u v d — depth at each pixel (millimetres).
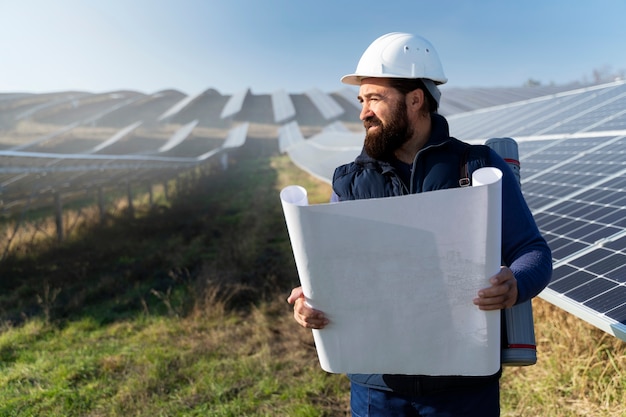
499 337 1703
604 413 3604
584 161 6316
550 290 3600
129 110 55281
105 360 5559
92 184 14898
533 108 12672
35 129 40938
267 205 17172
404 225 1595
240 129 41938
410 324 1711
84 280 9070
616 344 4105
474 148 1909
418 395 1955
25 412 4602
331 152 20641
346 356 1817
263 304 7082
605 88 11062
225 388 4863
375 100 1929
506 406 4133
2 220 15414
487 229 1546
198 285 7871
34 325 6711
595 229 4246
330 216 1623
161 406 4621
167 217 15344
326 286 1724
